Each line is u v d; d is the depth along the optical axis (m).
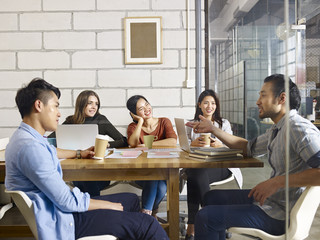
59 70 3.08
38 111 1.34
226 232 1.24
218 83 1.82
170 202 1.59
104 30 3.07
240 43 1.30
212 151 1.47
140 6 3.06
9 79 3.08
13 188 1.27
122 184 2.10
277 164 1.00
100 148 1.65
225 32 1.59
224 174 1.47
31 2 3.06
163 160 1.59
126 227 1.33
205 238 1.35
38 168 1.21
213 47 1.97
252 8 1.11
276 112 0.96
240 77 1.32
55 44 3.07
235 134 1.47
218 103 1.76
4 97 3.07
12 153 1.25
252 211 1.12
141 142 2.50
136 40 3.07
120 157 1.72
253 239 1.11
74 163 1.55
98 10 3.06
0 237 2.04
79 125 1.90
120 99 3.09
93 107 2.66
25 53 3.07
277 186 0.99
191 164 1.50
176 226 1.59
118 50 3.08
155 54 3.07
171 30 3.07
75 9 3.06
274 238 1.02
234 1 1.38
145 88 3.09
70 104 3.09
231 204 1.29
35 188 1.27
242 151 1.45
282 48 0.86
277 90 0.93
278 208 1.01
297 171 0.90
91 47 3.08
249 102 1.20
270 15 0.93
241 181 1.32
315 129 0.84
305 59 0.78
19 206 1.25
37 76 3.08
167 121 2.57
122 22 3.07
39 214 1.21
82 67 3.08
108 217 1.33
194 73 3.07
